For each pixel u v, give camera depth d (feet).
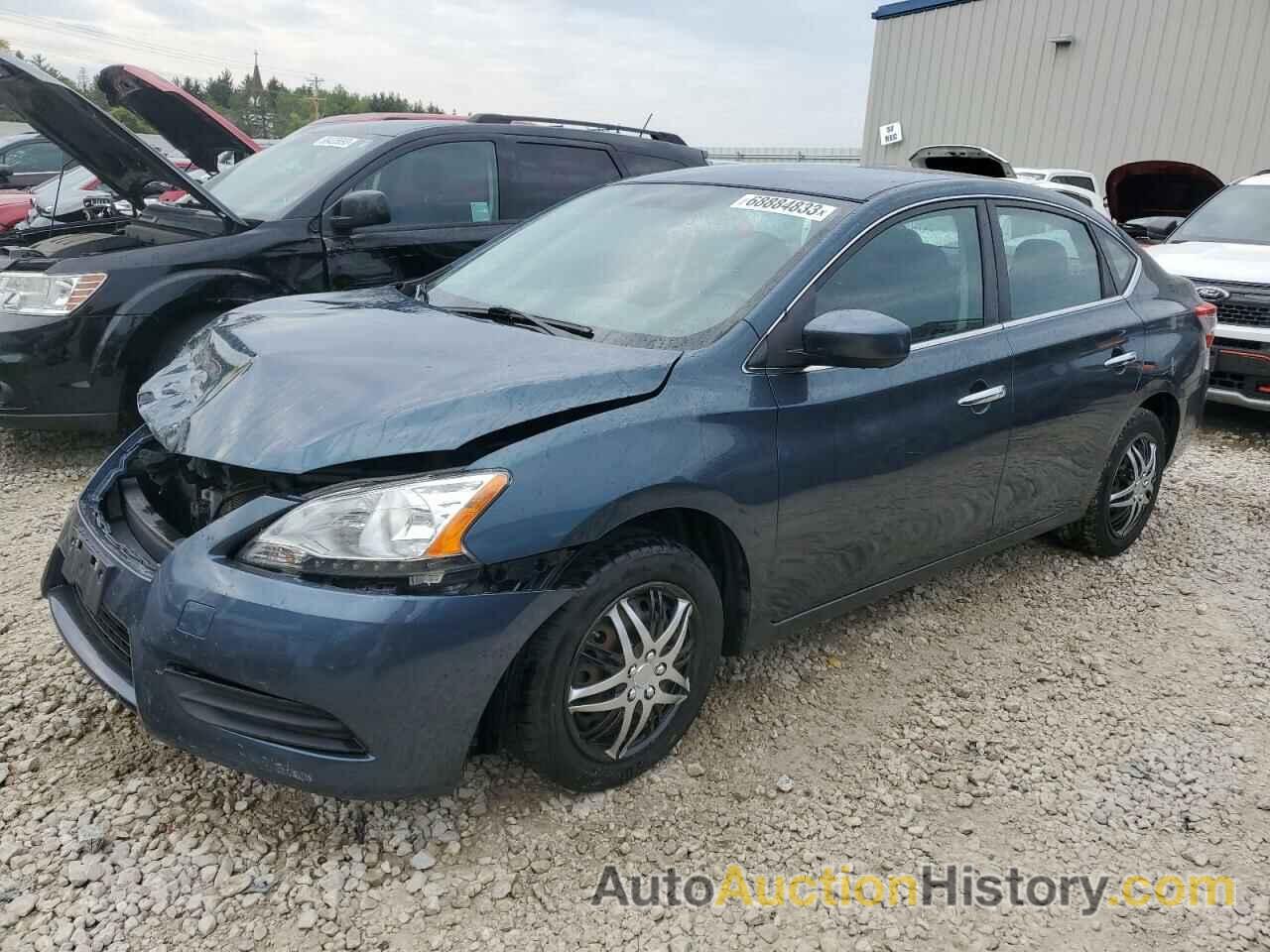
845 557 10.32
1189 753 10.23
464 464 7.55
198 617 7.20
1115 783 9.66
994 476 11.81
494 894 7.76
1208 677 11.78
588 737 8.52
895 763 9.78
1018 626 12.80
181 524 9.23
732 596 9.62
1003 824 9.02
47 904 7.32
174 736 7.54
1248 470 20.34
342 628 7.01
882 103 67.87
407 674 7.14
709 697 10.62
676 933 7.52
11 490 15.60
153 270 16.37
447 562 7.24
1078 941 7.73
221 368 9.07
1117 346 13.38
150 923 7.25
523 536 7.48
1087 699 11.15
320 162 19.10
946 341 10.98
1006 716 10.71
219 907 7.44
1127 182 35.27
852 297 10.07
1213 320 16.01
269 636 7.04
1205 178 33.71
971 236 11.63
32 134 44.06
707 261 10.30
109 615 8.13
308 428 7.72
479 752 8.54
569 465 7.79
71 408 16.17
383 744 7.25
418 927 7.42
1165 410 15.21
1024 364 11.80
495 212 20.26
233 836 8.13
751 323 9.32
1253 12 48.24
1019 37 58.34
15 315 15.69
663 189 12.13
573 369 8.52
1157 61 52.21
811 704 10.69
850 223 10.27
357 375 8.34
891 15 66.03
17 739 9.14
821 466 9.56
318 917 7.44
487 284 11.41
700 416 8.66
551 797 8.84
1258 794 9.62
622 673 8.44
